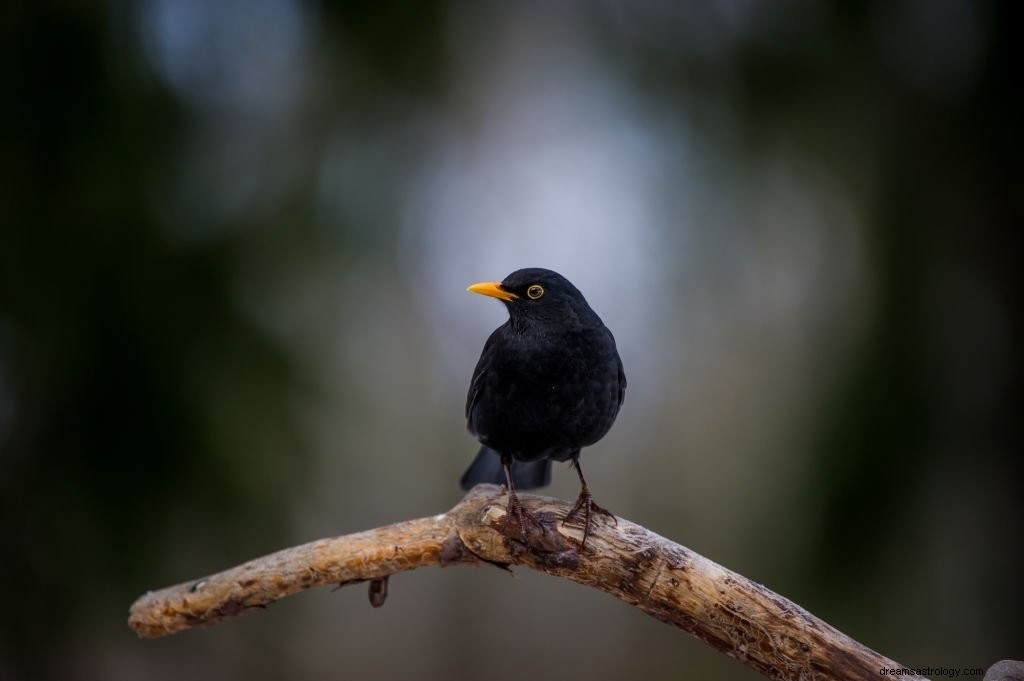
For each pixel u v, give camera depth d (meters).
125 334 10.34
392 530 6.61
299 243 11.68
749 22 12.42
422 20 12.52
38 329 10.08
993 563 11.20
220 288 10.92
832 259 12.28
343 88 12.63
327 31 12.36
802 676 5.90
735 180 12.52
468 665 18.94
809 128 12.10
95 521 10.27
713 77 12.57
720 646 6.18
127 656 11.66
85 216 10.34
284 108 12.40
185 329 10.65
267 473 10.83
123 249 10.43
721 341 15.08
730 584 6.08
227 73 11.90
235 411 10.65
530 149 14.87
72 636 10.42
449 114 13.84
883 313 11.32
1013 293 11.16
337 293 12.01
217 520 10.68
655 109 12.89
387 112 13.09
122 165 10.58
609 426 8.34
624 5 13.09
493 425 8.16
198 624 6.89
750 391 16.02
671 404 17.14
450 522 6.57
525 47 13.99
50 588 10.22
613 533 6.36
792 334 13.73
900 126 11.73
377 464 15.62
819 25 11.97
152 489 10.41
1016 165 11.21
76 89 10.48
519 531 6.38
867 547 11.11
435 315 15.77
